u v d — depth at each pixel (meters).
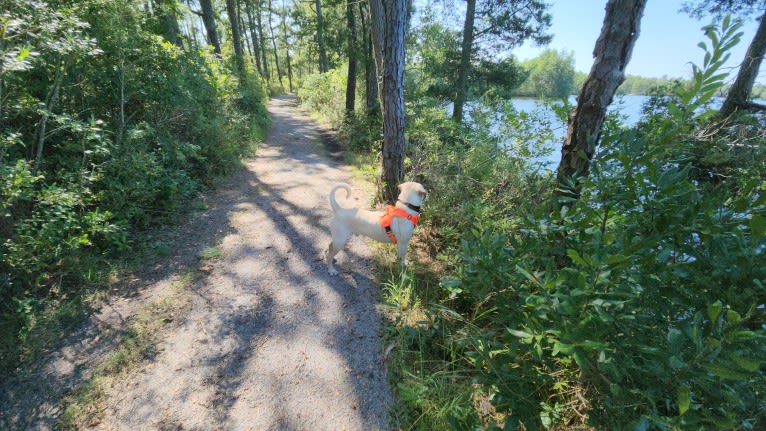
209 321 3.01
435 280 3.64
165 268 3.69
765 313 1.16
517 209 3.88
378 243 4.41
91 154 3.90
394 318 3.12
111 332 2.81
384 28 4.58
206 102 7.45
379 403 2.36
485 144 4.99
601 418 1.63
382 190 5.38
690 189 1.48
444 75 13.73
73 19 3.17
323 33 12.34
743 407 1.16
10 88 3.40
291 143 10.23
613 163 1.80
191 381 2.45
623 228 1.68
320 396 2.39
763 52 7.30
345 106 12.78
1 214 2.71
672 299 1.39
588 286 1.32
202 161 6.29
